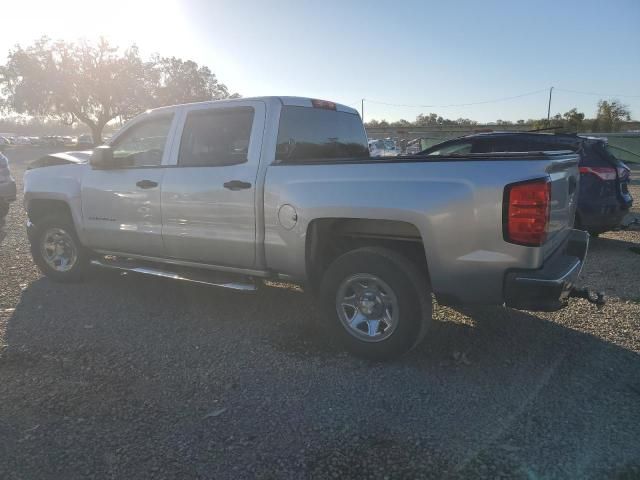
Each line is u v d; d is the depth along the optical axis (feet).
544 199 11.62
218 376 12.91
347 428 10.68
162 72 192.03
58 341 14.96
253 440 10.28
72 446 10.07
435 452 9.86
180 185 16.58
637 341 14.93
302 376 12.94
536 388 12.28
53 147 187.83
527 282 11.84
